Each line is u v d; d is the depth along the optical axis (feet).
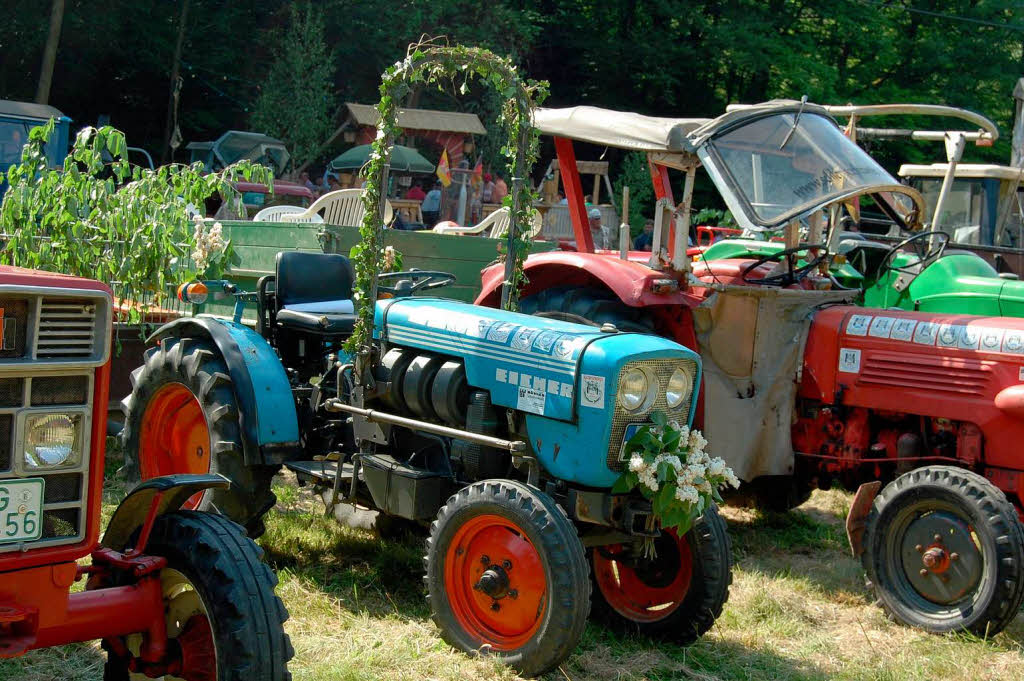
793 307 16.83
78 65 57.98
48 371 7.90
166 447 15.74
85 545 8.20
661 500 11.66
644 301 16.38
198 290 14.69
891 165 76.59
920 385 15.74
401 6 62.80
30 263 18.08
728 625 14.03
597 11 72.54
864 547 15.17
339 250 19.69
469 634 11.98
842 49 77.10
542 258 17.92
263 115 53.36
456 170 48.57
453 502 12.10
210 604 8.63
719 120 16.24
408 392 13.33
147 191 18.20
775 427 16.62
